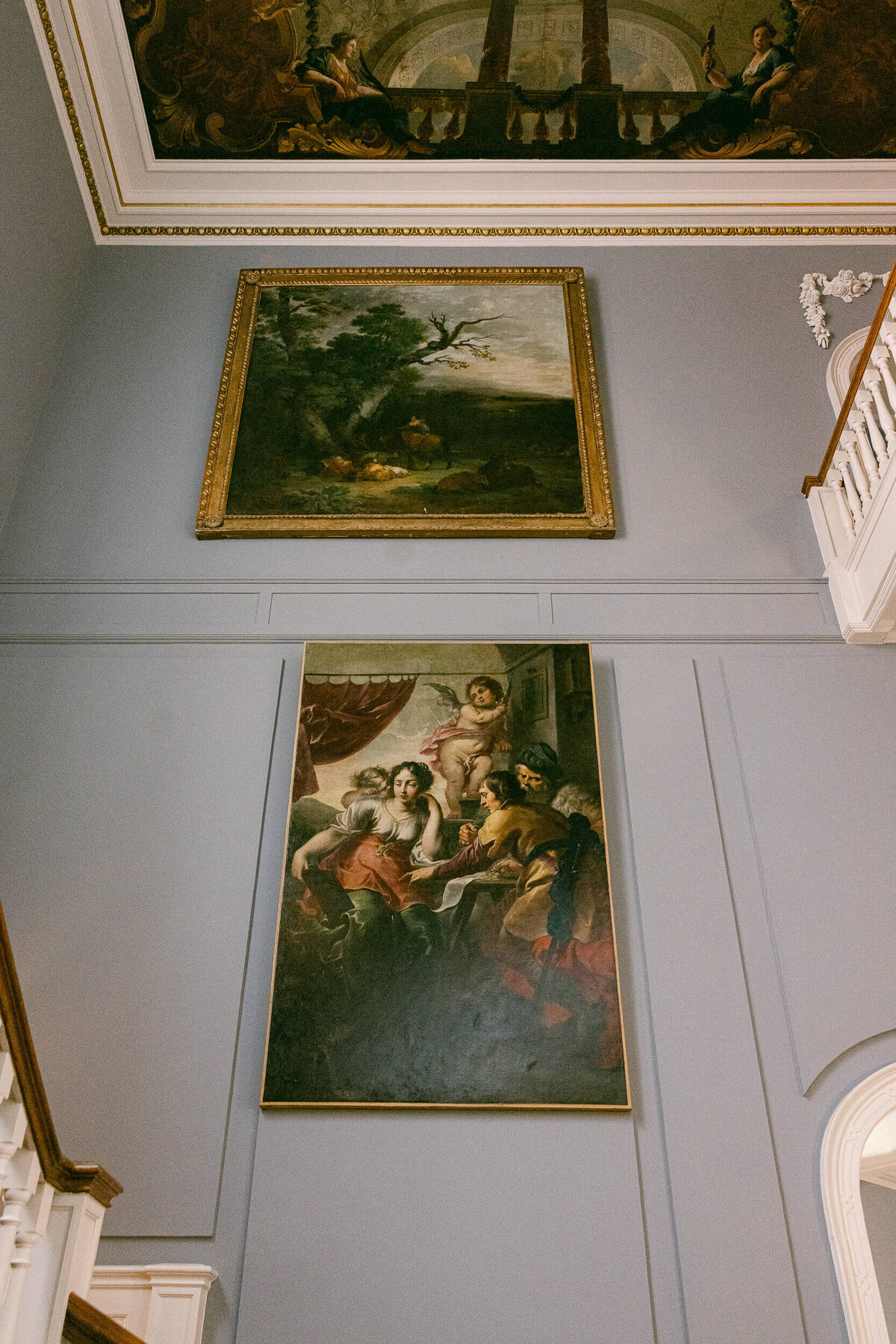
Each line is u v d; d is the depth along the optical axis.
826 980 5.89
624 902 6.13
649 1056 5.70
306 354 8.27
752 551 7.44
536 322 8.45
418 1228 5.24
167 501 7.66
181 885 6.18
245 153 8.92
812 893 6.15
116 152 8.77
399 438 7.88
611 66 8.68
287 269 8.71
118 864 6.25
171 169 8.93
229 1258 5.18
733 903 6.13
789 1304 5.06
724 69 8.65
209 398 8.16
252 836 6.34
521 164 8.98
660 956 5.94
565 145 8.94
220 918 6.08
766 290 8.72
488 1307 5.05
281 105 8.72
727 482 7.75
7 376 7.49
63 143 8.24
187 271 8.80
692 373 8.28
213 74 8.49
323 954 5.88
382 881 6.10
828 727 6.70
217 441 7.80
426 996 5.77
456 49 8.61
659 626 7.11
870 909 6.11
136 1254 5.18
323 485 7.64
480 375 8.18
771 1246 5.20
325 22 8.41
